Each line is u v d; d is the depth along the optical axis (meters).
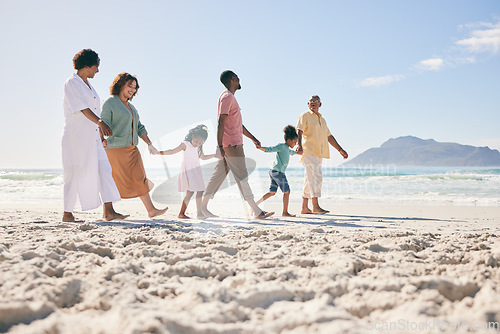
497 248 2.62
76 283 1.81
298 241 3.23
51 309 1.49
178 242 3.03
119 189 4.63
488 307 1.46
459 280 1.79
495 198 9.71
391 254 2.58
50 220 4.63
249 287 1.76
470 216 6.01
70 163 4.16
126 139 4.57
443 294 1.73
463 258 2.44
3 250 2.42
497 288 1.72
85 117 4.15
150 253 2.58
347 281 1.86
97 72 4.26
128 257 2.42
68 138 4.14
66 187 4.19
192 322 1.36
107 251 2.68
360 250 2.77
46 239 3.01
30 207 7.31
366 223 4.95
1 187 14.27
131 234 3.40
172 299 1.70
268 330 1.35
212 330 1.30
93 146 4.21
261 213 5.29
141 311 1.43
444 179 18.64
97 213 5.98
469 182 16.66
